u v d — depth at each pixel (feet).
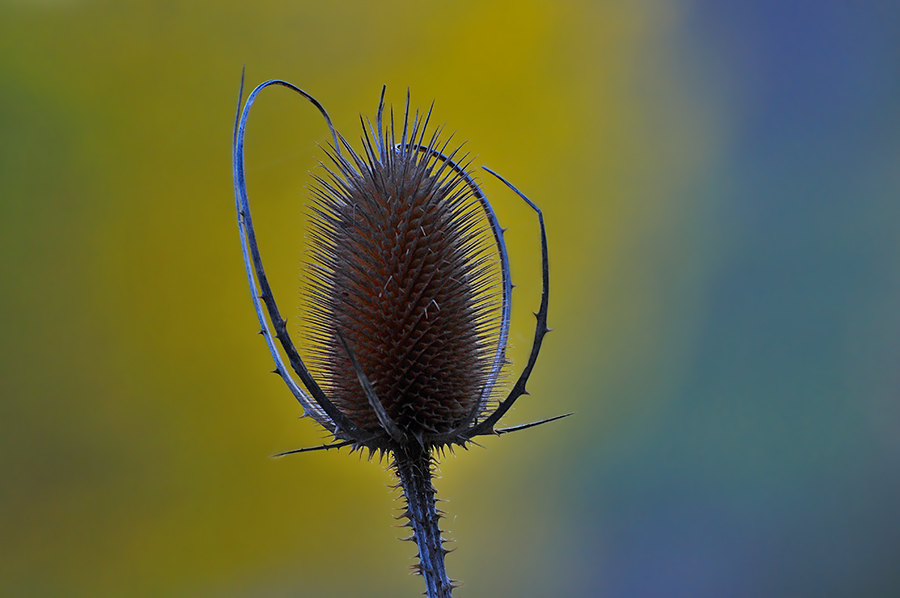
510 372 2.28
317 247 2.24
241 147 2.15
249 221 2.13
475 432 2.18
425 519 2.21
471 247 2.24
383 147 2.23
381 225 2.21
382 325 2.20
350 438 2.18
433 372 2.20
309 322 2.26
